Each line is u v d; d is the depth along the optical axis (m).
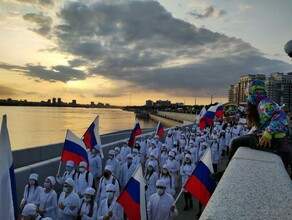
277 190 2.30
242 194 2.21
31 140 51.22
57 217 8.44
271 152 3.77
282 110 3.79
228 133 24.25
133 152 13.95
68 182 8.16
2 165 5.76
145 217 7.06
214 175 4.59
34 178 8.79
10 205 5.73
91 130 13.59
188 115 76.38
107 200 7.97
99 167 13.42
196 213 11.73
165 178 10.95
